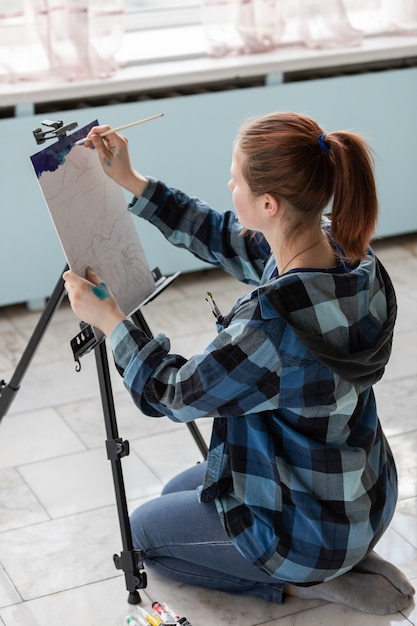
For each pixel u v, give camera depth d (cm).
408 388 319
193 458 285
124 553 219
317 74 414
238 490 204
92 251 208
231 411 190
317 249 186
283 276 182
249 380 184
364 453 201
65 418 308
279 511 201
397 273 410
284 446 200
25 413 311
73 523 255
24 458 286
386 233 434
